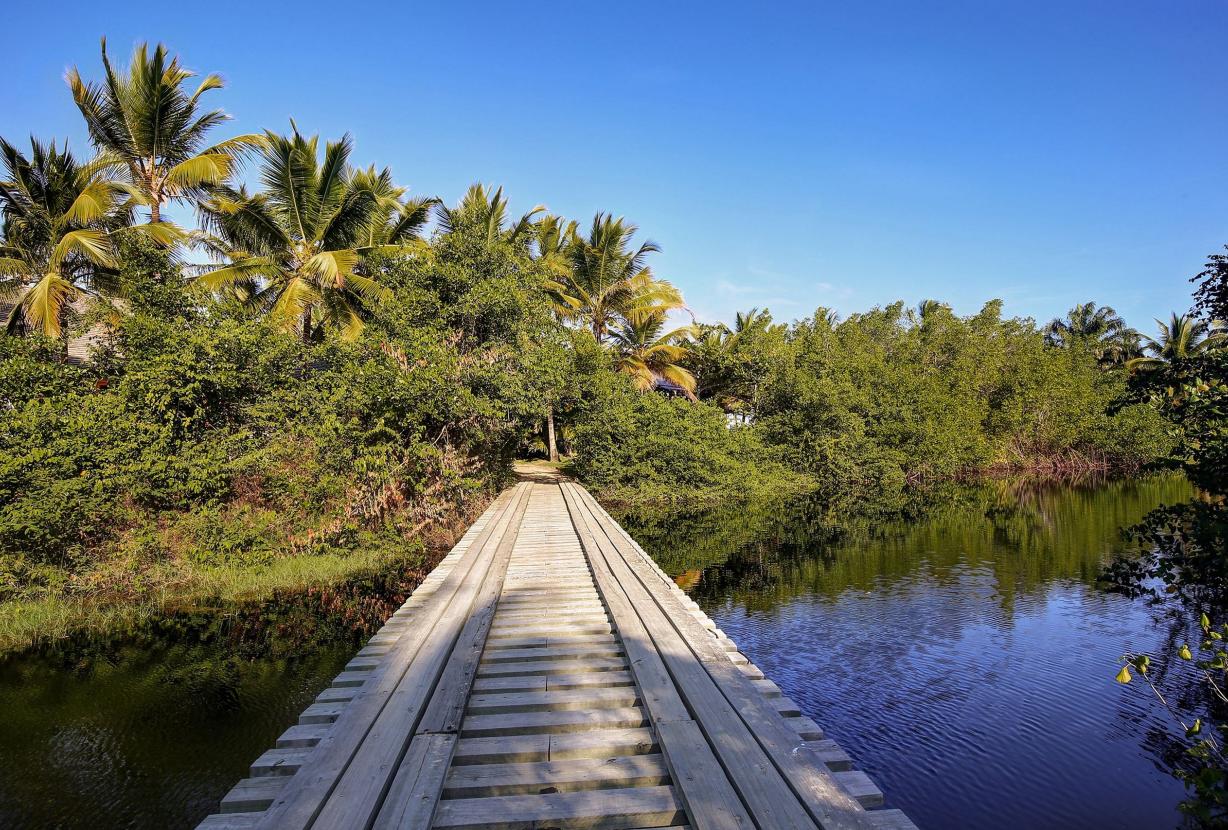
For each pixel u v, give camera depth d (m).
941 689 6.89
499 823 2.76
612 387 21.47
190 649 7.36
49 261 14.40
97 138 15.22
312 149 18.62
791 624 9.02
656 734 3.49
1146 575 6.89
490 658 4.89
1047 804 4.89
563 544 9.96
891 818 2.72
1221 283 6.52
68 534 9.06
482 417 13.70
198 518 10.09
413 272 15.73
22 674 6.67
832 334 31.33
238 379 11.13
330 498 11.62
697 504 21.58
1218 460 6.12
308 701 6.04
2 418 9.10
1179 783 5.17
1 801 4.49
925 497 23.92
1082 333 50.91
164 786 4.67
